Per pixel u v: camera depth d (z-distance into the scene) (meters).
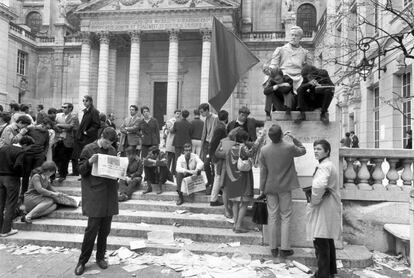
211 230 7.65
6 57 37.44
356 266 6.41
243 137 7.25
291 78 7.28
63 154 10.49
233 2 36.31
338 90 25.72
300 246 7.05
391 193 7.44
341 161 7.54
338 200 5.53
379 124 18.02
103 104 38.53
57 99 44.03
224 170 8.16
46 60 44.69
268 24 46.19
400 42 6.82
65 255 6.74
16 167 7.52
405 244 6.86
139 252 6.90
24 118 8.47
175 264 6.26
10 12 37.28
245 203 7.39
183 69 42.03
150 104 42.69
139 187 9.96
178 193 8.98
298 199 7.14
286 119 7.23
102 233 6.11
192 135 11.18
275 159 6.33
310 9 45.38
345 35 19.72
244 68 8.35
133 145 11.00
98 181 5.90
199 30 37.47
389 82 16.33
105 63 38.84
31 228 7.91
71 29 46.69
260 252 6.67
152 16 38.16
